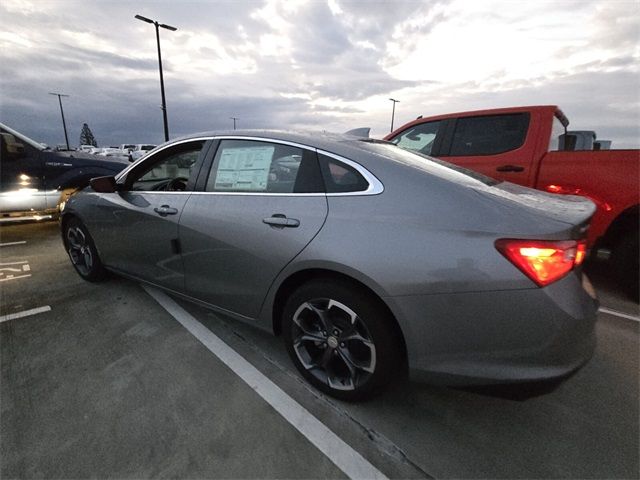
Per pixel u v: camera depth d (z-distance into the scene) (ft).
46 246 15.99
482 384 5.00
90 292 10.75
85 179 18.56
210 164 7.79
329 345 6.17
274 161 6.86
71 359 7.48
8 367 7.21
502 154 12.56
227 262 7.14
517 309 4.65
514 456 5.29
